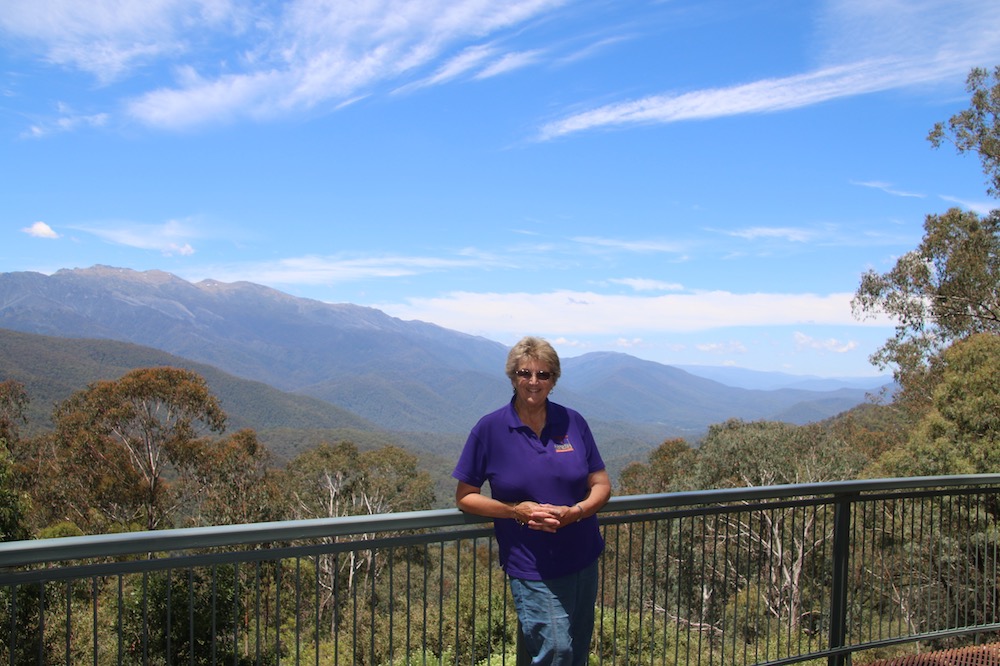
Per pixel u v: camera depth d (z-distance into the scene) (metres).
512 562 2.69
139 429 34.94
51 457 34.38
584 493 2.74
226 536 2.40
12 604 2.20
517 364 2.70
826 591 3.97
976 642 4.41
